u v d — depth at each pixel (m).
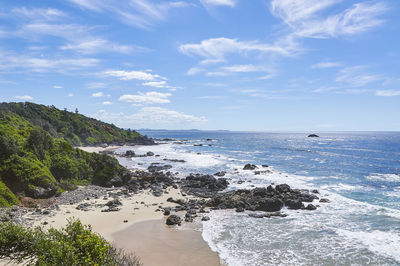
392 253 23.27
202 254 23.27
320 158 95.56
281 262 21.91
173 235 27.38
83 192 42.84
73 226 17.00
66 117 153.62
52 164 46.03
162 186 50.56
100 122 191.25
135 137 198.50
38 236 16.41
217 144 183.38
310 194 42.12
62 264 13.67
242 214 34.47
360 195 43.41
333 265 21.45
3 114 73.69
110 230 28.44
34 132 45.75
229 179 58.00
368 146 158.88
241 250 24.09
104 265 14.91
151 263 21.61
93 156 53.59
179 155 108.69
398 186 49.84
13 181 36.09
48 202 35.97
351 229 28.88
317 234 27.62
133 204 38.28
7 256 15.80
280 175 62.03
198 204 39.09
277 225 30.33
